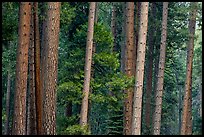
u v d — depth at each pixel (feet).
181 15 108.47
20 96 61.77
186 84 101.91
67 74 84.12
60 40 93.71
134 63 98.53
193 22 101.55
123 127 84.02
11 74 107.76
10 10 72.18
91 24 76.07
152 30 114.42
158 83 96.17
